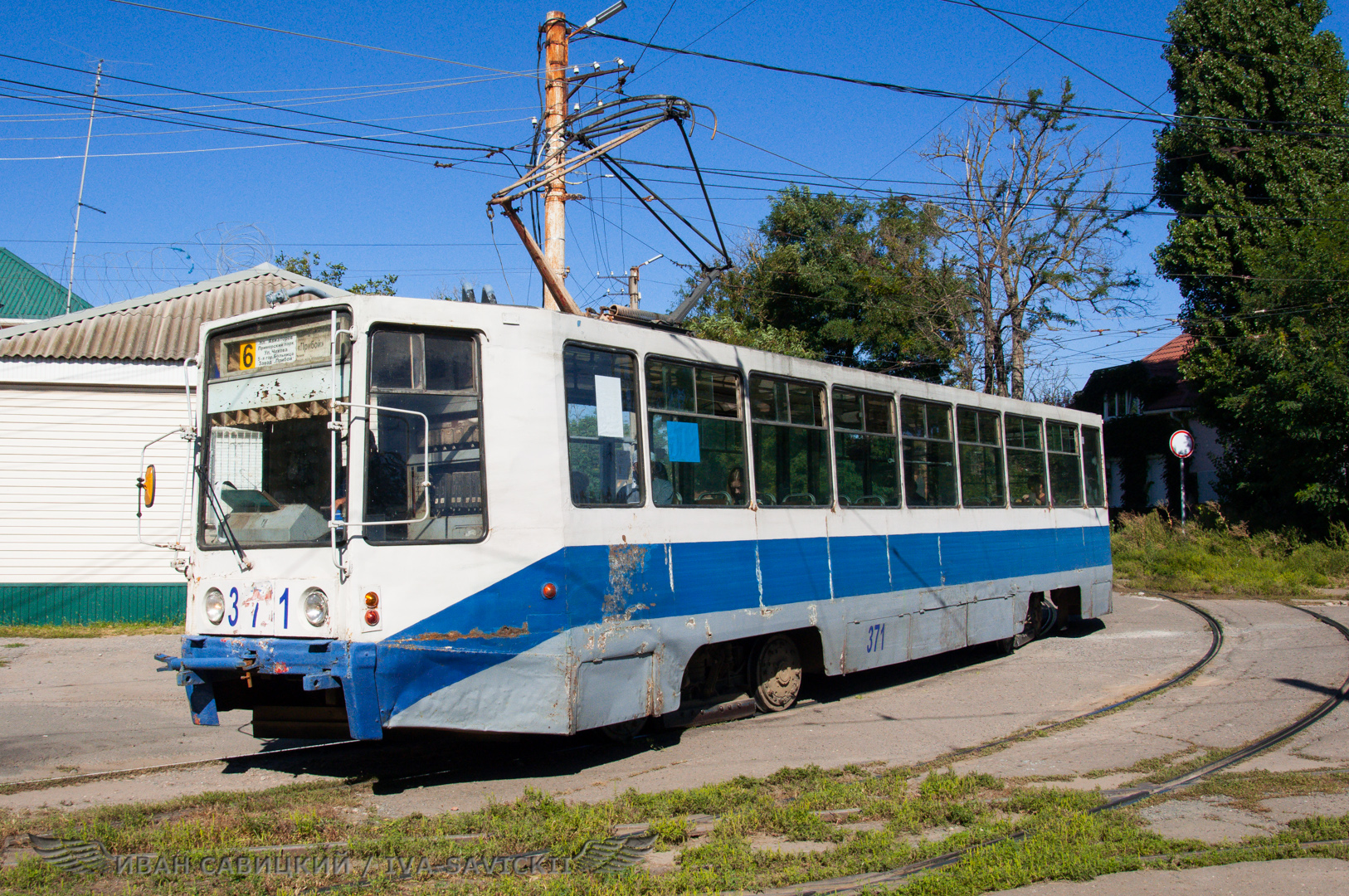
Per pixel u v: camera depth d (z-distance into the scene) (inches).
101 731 321.1
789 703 356.8
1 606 538.0
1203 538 956.6
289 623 238.2
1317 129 996.6
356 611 229.0
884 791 241.8
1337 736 299.6
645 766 276.1
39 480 546.0
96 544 550.3
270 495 249.1
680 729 322.7
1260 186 1040.2
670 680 287.9
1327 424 872.9
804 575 348.2
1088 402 1424.7
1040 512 519.5
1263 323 952.9
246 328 260.7
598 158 425.7
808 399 365.1
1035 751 289.6
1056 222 1098.7
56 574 545.0
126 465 555.8
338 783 253.3
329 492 240.1
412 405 243.6
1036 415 529.0
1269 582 761.0
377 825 211.3
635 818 216.2
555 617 254.2
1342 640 484.7
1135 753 283.1
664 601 287.7
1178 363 1058.7
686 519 300.2
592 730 310.2
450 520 243.3
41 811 224.1
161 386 557.9
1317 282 891.4
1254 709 340.8
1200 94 1040.2
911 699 379.6
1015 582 485.7
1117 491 1363.2
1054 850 188.5
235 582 248.8
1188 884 173.5
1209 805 229.1
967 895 168.7
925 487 427.8
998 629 469.1
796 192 1304.1
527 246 441.4
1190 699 362.3
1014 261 1115.9
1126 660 461.7
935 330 1151.6
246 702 266.2
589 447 271.6
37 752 291.7
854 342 1181.1
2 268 971.9
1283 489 965.8
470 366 252.8
